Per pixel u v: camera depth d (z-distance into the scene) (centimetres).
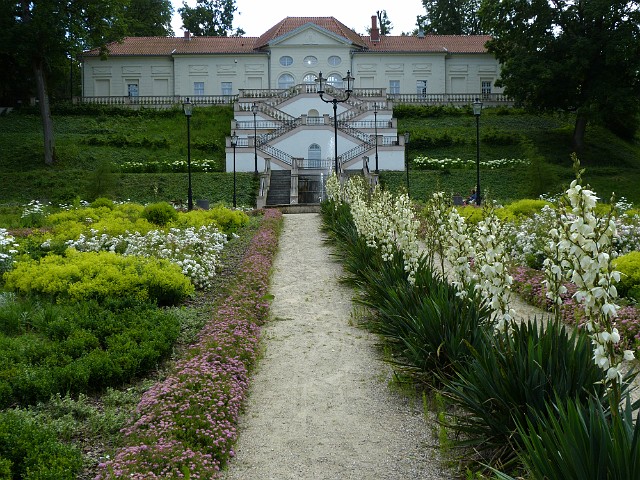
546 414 521
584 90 4834
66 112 5672
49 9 4184
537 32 4806
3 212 2589
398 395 738
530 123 5625
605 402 510
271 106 5194
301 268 1541
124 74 6288
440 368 716
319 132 4631
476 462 541
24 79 5544
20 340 878
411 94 6206
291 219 2628
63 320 916
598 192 4009
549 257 582
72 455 559
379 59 6250
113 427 648
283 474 569
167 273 1173
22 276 1182
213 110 5859
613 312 429
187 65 6244
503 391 544
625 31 4441
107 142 4925
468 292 741
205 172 4397
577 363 540
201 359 776
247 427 669
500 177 4159
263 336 988
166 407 641
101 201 2470
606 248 443
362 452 607
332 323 1057
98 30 4600
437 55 6294
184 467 517
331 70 6181
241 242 1892
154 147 4938
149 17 7544
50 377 726
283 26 6450
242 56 6197
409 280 896
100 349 822
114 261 1242
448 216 825
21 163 4472
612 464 394
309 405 723
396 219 920
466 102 6191
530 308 1119
